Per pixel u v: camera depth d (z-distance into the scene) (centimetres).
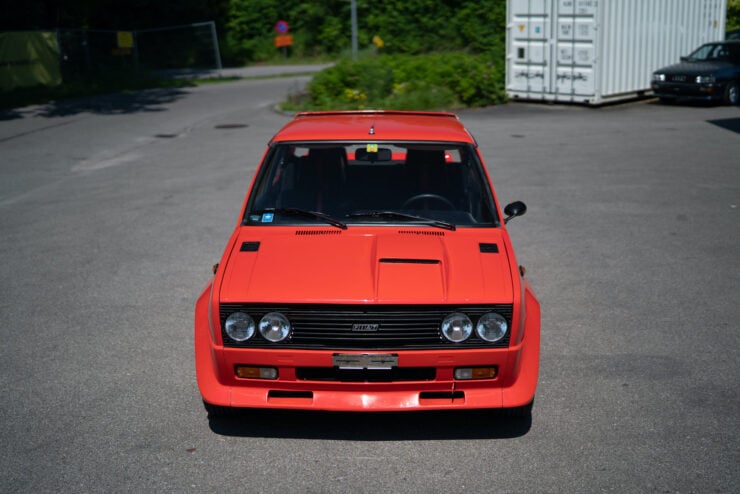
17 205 1080
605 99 2039
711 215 988
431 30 4181
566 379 533
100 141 1656
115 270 788
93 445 449
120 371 552
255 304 427
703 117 1862
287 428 471
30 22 3291
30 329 632
